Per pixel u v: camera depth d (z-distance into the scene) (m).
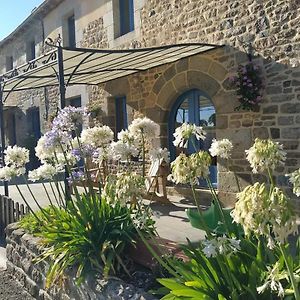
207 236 2.51
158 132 7.90
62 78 5.14
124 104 9.47
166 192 7.31
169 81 7.57
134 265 3.19
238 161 6.27
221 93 6.47
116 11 9.12
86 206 3.46
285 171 5.59
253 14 5.88
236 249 2.09
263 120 5.86
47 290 3.71
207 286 2.18
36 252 3.91
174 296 2.17
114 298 2.69
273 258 2.28
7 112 16.50
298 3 5.28
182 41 7.23
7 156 4.03
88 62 6.89
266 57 5.74
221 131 6.51
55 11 11.88
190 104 7.47
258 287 1.93
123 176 2.56
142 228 3.06
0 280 4.53
